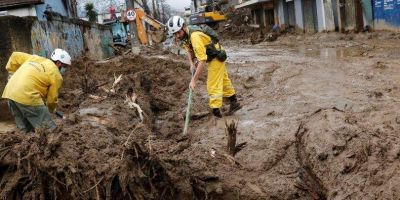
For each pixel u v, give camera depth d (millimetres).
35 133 4762
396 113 6164
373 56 12984
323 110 5762
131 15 17641
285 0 30984
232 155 5188
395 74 9609
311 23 26859
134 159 4270
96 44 18469
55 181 4402
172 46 26156
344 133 5012
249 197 4578
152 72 10672
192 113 7695
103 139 4988
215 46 7156
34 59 6125
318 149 4891
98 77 11031
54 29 12070
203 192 4562
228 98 7617
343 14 22672
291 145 5457
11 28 8523
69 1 24891
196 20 40531
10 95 5832
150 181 4309
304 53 16438
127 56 13453
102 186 4273
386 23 19812
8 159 4637
